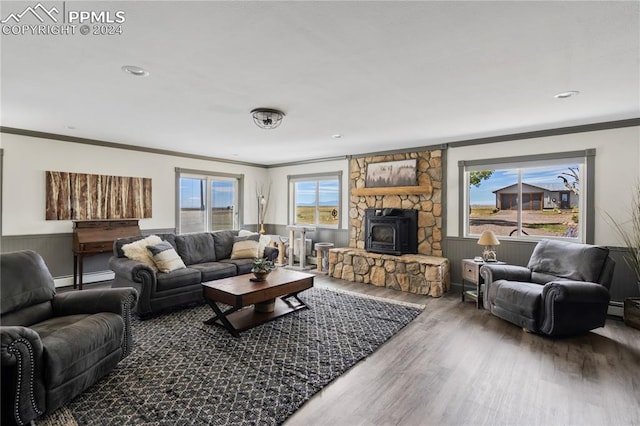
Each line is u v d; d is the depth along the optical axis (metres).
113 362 2.46
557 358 2.83
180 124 4.26
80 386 2.14
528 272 4.02
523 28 1.95
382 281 5.36
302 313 3.97
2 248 4.52
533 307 3.31
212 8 1.75
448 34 2.02
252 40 2.10
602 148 4.05
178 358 2.79
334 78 2.71
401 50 2.23
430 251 5.47
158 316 3.88
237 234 5.69
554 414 2.07
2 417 1.80
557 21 1.87
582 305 3.22
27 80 2.76
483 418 2.03
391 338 3.26
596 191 4.08
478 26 1.93
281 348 2.99
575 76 2.65
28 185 4.70
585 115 3.74
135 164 5.80
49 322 2.44
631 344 3.13
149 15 1.82
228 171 7.31
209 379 2.45
